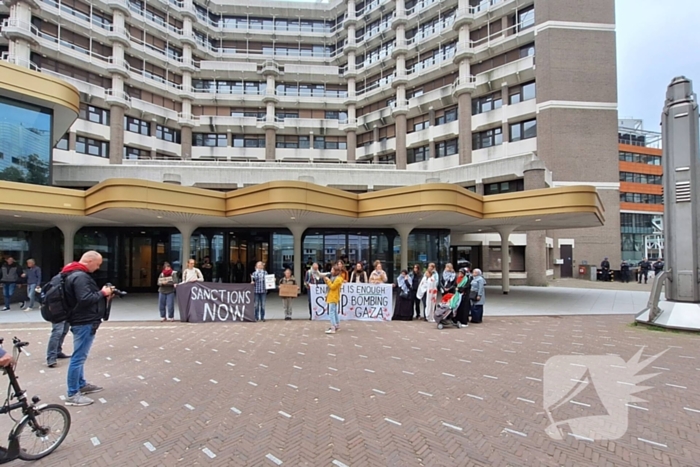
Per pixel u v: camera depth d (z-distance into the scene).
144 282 20.11
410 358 7.39
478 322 11.52
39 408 3.80
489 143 33.91
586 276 30.39
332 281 10.26
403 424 4.50
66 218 15.74
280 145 46.69
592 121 30.16
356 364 6.99
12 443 3.58
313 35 49.47
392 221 17.53
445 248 21.38
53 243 19.48
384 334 9.77
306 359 7.34
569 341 8.82
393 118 41.78
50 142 15.77
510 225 19.98
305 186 13.89
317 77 46.81
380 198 15.35
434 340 9.01
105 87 38.06
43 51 33.62
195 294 11.75
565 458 3.73
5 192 13.15
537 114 30.64
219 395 5.45
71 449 3.95
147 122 41.47
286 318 12.30
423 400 5.23
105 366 6.89
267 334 9.78
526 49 32.44
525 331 10.09
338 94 47.84
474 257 30.09
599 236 30.77
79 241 19.50
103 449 3.95
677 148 10.90
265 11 49.56
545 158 29.97
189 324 11.29
